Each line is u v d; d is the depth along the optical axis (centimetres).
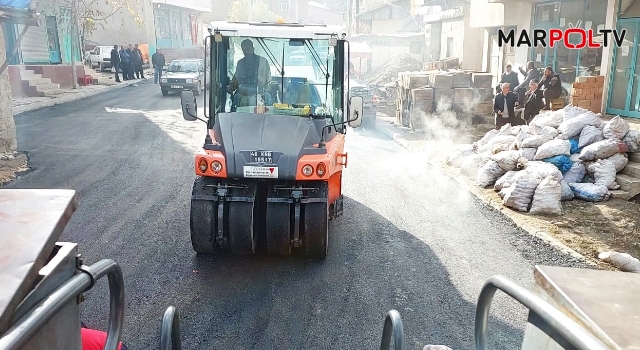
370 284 539
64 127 1456
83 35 2784
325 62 623
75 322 188
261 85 625
